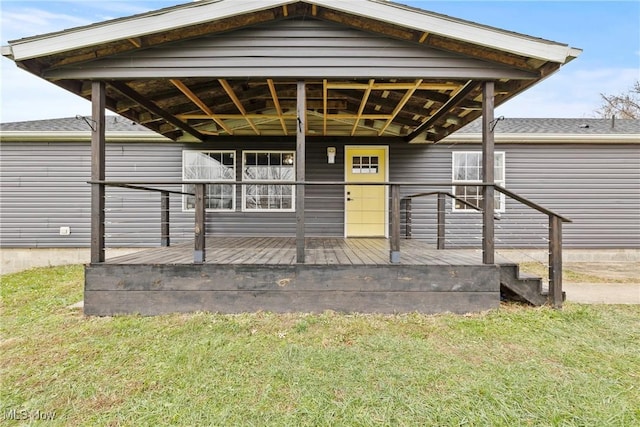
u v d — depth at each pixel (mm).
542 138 7148
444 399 2068
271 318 3398
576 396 2098
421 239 7109
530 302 3787
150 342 2891
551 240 3773
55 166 7137
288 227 7031
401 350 2738
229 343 2867
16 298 4383
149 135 6996
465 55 3645
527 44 3393
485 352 2719
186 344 2848
